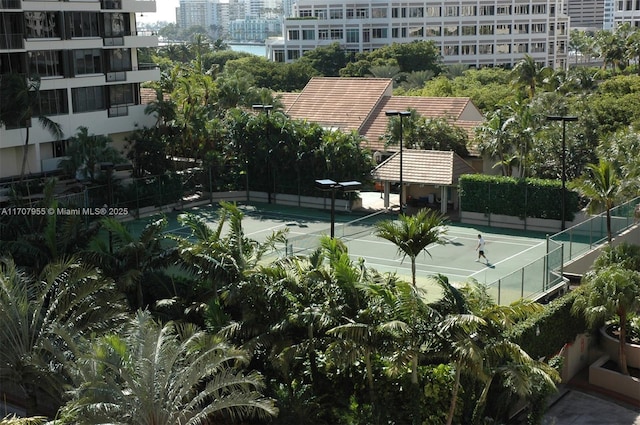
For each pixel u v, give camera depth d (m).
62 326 24.12
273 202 59.62
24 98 51.72
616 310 31.69
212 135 61.59
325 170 56.84
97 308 26.72
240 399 20.52
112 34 61.41
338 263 24.34
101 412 19.47
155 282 32.12
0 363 24.86
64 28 57.97
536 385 25.67
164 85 67.56
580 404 31.14
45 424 20.55
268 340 25.34
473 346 21.94
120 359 20.45
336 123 71.19
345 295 24.34
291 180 58.59
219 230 29.94
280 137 58.31
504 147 56.12
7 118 52.03
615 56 118.50
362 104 72.69
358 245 48.38
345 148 56.22
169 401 20.22
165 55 156.62
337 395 26.56
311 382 26.75
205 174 59.44
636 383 31.53
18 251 32.75
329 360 24.52
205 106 66.19
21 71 56.44
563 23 160.75
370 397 25.52
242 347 25.02
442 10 149.62
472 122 64.31
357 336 22.98
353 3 150.62
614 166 49.31
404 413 25.67
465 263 44.25
